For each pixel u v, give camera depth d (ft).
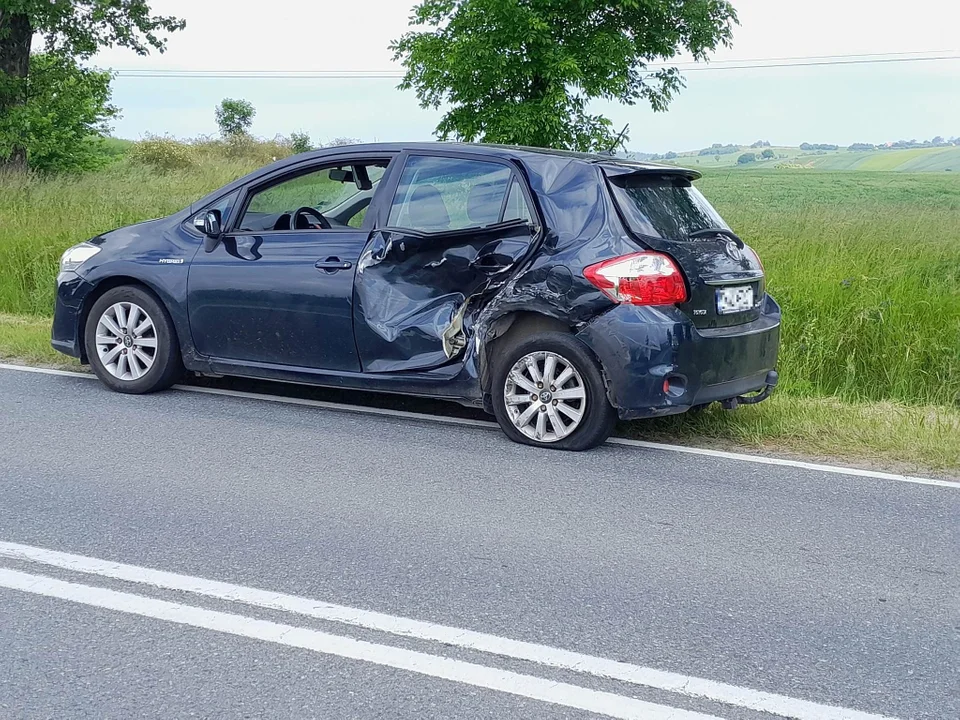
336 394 24.00
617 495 16.98
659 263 18.54
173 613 12.03
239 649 11.17
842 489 17.69
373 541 14.51
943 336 28.73
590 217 19.13
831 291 31.27
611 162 20.01
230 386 24.64
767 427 21.26
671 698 10.29
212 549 14.06
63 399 22.93
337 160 21.84
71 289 23.89
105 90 115.03
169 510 15.62
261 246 21.93
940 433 20.81
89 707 9.89
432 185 20.65
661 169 20.03
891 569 14.01
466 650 11.25
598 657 11.14
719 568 13.85
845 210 45.03
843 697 10.39
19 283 39.01
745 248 20.77
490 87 78.38
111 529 14.75
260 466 18.07
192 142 148.87
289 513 15.61
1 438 19.57
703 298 18.92
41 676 10.48
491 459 18.88
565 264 18.97
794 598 12.90
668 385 18.54
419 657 11.06
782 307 30.68
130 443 19.39
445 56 75.10
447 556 14.01
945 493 17.62
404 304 20.44
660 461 19.08
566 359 19.15
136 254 23.22
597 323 18.66
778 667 11.02
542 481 17.62
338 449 19.33
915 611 12.60
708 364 18.86
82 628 11.60
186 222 23.16
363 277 20.68
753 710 10.09
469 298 19.95
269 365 21.98
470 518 15.60
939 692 10.55
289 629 11.67
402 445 19.72
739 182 163.02
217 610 12.13
